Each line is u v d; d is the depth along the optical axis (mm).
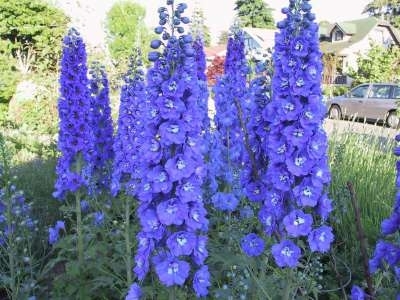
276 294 1089
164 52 821
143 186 832
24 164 2740
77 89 1622
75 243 1668
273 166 899
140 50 1503
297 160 870
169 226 836
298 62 867
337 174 1972
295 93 864
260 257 1157
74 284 1415
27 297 1374
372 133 2717
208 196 1558
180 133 791
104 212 1567
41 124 4062
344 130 2645
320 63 879
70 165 1644
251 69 1611
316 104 864
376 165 2225
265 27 17984
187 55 810
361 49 13906
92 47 5055
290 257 903
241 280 1100
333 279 1479
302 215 885
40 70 4523
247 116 1487
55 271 1734
